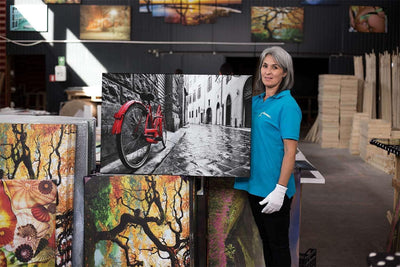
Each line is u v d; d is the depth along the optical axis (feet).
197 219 9.73
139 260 8.87
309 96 61.16
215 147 8.64
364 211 18.92
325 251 14.11
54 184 8.64
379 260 6.73
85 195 8.89
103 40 45.32
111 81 8.63
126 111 8.67
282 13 44.91
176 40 45.44
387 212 17.81
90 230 8.95
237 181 9.29
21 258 8.71
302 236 15.61
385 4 44.93
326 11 45.06
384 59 39.14
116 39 45.27
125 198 8.83
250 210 9.92
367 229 16.46
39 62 58.13
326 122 39.32
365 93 39.65
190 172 8.70
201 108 8.61
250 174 8.89
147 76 8.63
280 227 8.91
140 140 8.73
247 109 8.55
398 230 12.28
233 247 9.99
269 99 8.75
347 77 39.04
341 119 39.19
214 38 45.29
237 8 44.96
